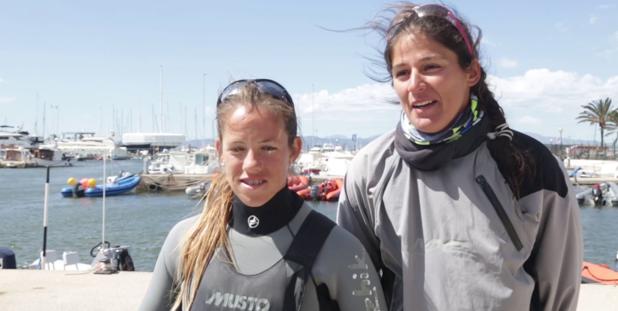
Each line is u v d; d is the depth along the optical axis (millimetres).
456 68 2131
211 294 2137
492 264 2041
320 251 2109
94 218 31094
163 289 2324
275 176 2139
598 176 44125
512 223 2090
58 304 7262
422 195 2219
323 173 48344
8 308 7074
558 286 2287
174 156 54281
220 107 2213
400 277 2311
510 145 2154
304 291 2059
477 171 2150
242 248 2180
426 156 2146
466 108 2191
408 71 2205
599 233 25141
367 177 2400
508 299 2021
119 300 7496
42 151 93375
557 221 2186
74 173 78312
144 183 45469
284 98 2217
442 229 2137
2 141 105750
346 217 2521
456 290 2064
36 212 34031
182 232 2363
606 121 66750
